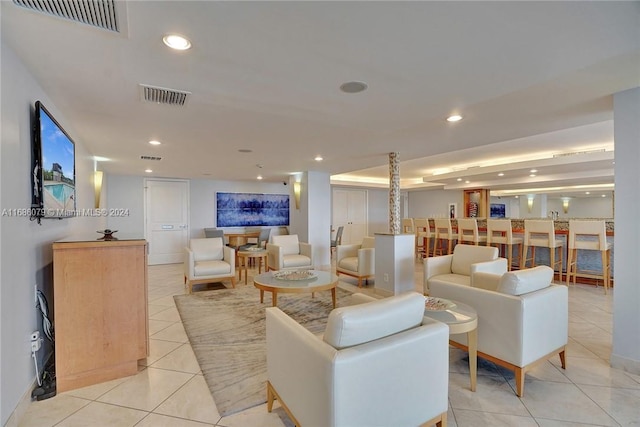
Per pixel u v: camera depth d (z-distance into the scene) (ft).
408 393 5.12
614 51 5.98
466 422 6.14
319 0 4.51
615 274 8.27
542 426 6.03
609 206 38.40
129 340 8.03
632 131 7.90
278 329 6.05
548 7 4.67
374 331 5.02
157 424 6.15
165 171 22.40
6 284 5.69
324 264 23.47
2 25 5.09
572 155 17.85
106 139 12.82
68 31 5.30
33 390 6.91
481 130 11.59
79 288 7.54
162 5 4.60
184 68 6.70
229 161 18.22
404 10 4.75
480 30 5.28
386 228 38.09
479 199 31.14
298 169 21.93
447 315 7.39
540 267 8.19
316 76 7.08
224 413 6.48
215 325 11.50
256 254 18.85
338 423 4.41
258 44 5.74
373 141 13.38
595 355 8.95
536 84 7.54
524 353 7.04
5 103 5.71
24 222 6.57
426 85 7.55
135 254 8.14
